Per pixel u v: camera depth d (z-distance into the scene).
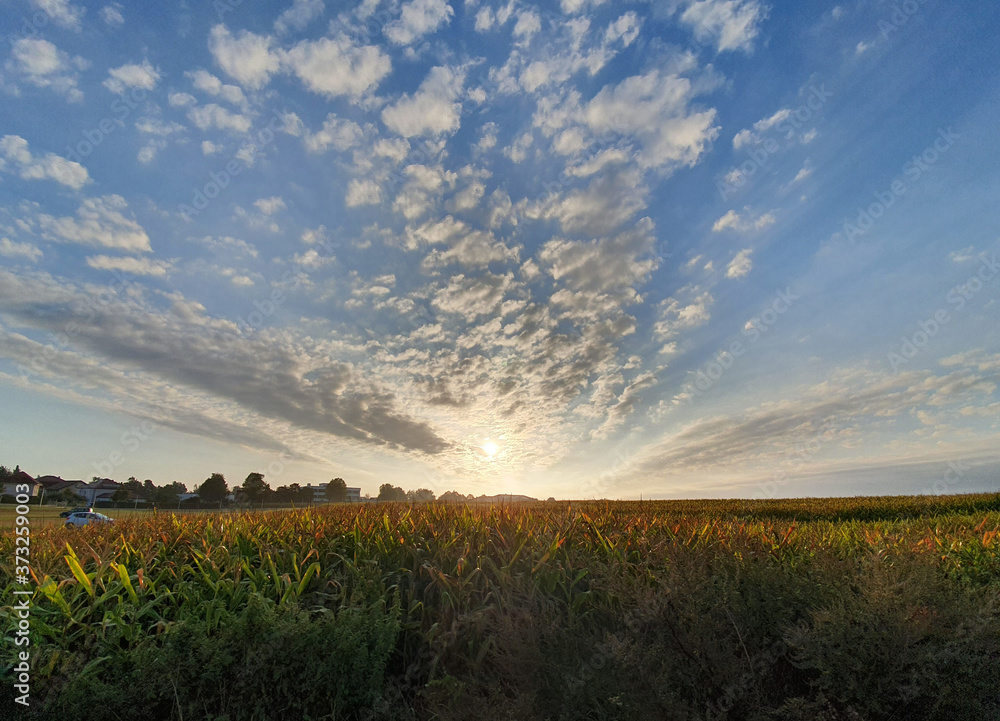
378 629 2.68
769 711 2.33
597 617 3.05
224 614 2.69
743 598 2.90
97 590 3.35
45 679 2.56
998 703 2.27
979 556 4.30
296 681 2.50
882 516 15.95
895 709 2.31
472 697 2.50
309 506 6.57
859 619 2.46
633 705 2.21
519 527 4.25
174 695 2.42
